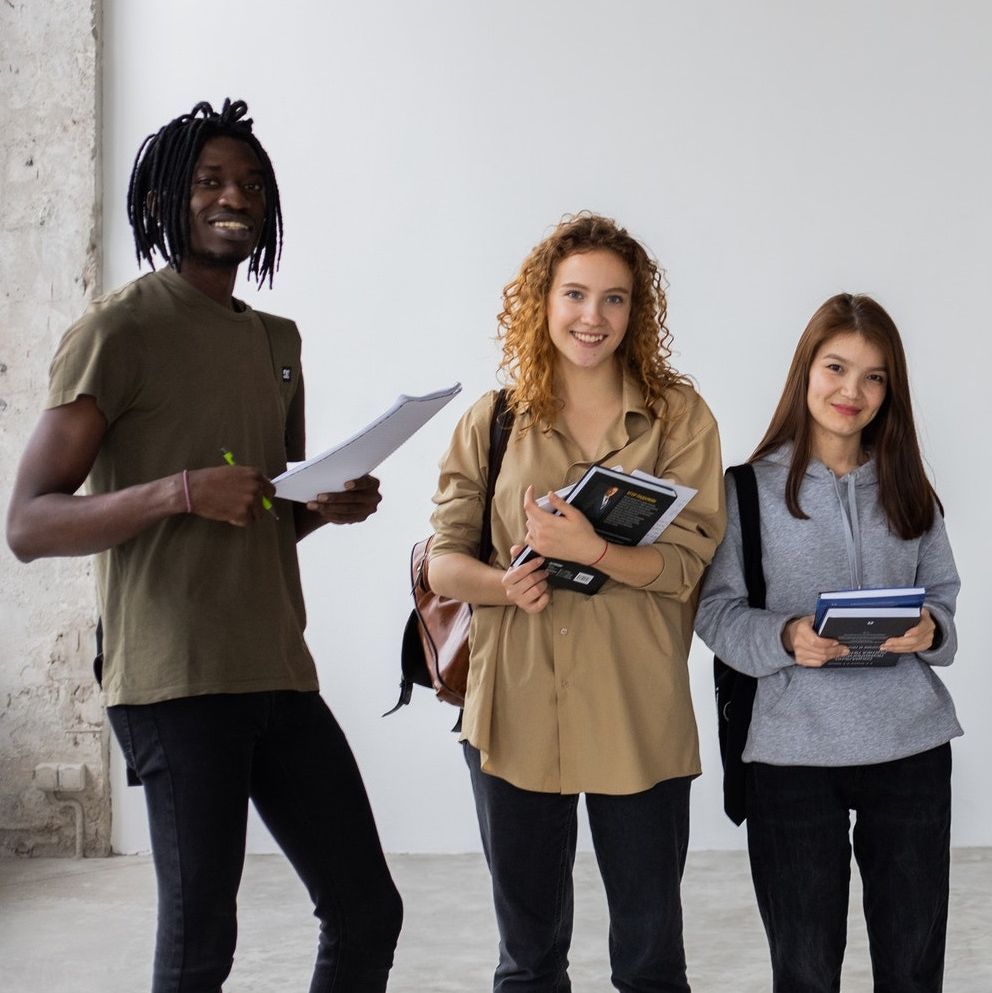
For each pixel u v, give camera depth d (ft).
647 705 8.07
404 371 16.14
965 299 15.70
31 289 16.06
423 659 9.04
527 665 8.12
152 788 7.20
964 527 15.70
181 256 7.67
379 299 16.15
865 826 8.30
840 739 8.08
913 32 15.67
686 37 15.84
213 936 7.07
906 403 8.55
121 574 7.35
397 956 12.42
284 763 7.69
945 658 8.41
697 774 8.24
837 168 15.78
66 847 16.22
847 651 7.95
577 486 7.49
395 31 16.03
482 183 16.03
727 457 15.94
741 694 8.43
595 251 8.04
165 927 7.09
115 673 7.27
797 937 8.16
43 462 6.97
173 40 16.12
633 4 15.87
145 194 7.78
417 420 7.42
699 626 8.54
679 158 15.88
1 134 16.06
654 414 8.27
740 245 15.88
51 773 16.07
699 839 16.10
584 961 12.21
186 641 7.18
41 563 16.10
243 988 11.60
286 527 8.04
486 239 16.05
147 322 7.30
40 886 14.88
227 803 7.17
